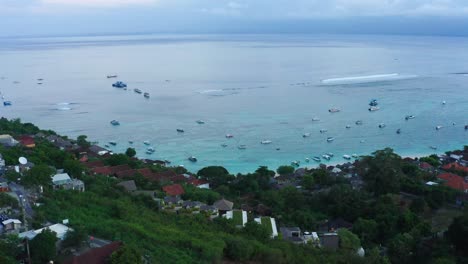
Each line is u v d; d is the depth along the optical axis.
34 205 68.56
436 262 64.75
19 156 100.94
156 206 88.31
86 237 56.72
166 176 119.75
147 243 61.72
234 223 84.00
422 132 187.75
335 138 179.50
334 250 76.62
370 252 74.56
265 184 118.31
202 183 120.25
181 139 177.25
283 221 89.88
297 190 111.31
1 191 72.44
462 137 180.50
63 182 86.88
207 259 61.50
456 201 103.19
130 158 132.25
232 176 124.75
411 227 84.81
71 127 194.12
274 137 180.75
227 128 194.50
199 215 85.69
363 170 122.75
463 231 70.00
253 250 66.00
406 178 114.88
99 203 79.00
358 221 88.44
